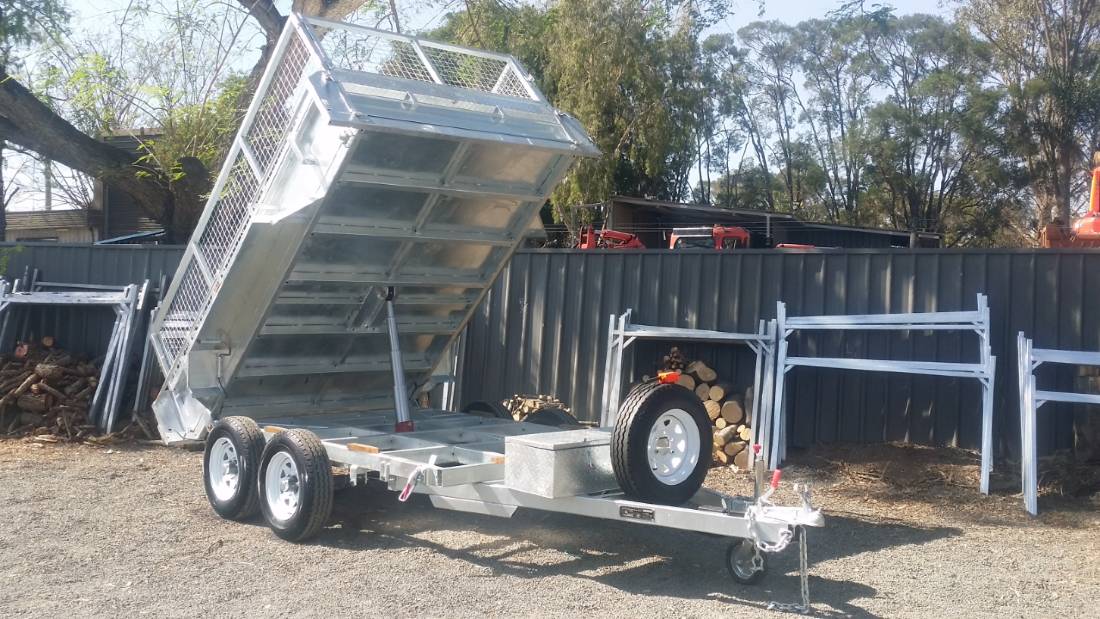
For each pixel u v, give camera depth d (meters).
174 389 8.19
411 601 5.23
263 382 8.16
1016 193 38.62
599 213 28.91
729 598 5.38
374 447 6.66
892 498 8.07
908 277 9.18
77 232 27.98
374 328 8.30
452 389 11.23
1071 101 34.31
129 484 8.39
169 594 5.29
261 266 7.39
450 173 7.17
